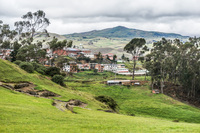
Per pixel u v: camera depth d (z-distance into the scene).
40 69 108.88
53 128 28.03
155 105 112.69
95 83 164.88
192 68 142.00
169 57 159.25
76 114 43.72
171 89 152.38
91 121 36.19
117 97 128.88
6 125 26.27
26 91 61.12
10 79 68.31
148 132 30.20
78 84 153.38
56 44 158.88
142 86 163.38
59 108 48.91
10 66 82.44
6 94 48.38
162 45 167.88
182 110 105.81
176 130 31.91
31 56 158.00
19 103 41.91
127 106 110.19
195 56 155.75
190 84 139.12
